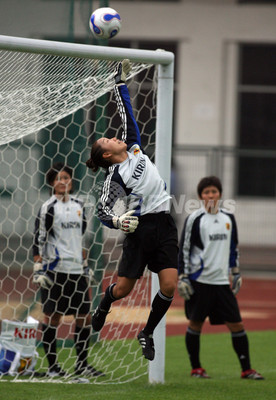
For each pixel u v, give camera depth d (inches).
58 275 945.5
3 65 839.1
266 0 2812.5
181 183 2119.8
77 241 958.4
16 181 1306.6
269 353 1148.5
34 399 790.5
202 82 2861.7
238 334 961.5
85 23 1175.6
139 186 736.3
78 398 799.1
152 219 744.3
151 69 1003.3
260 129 2861.7
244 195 2613.2
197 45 2856.8
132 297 1081.4
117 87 776.9
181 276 970.1
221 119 2859.3
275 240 2459.4
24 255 1413.6
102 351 1059.9
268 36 2822.3
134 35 2876.5
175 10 2859.3
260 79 2854.3
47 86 860.0
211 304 962.1
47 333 944.9
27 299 1223.5
